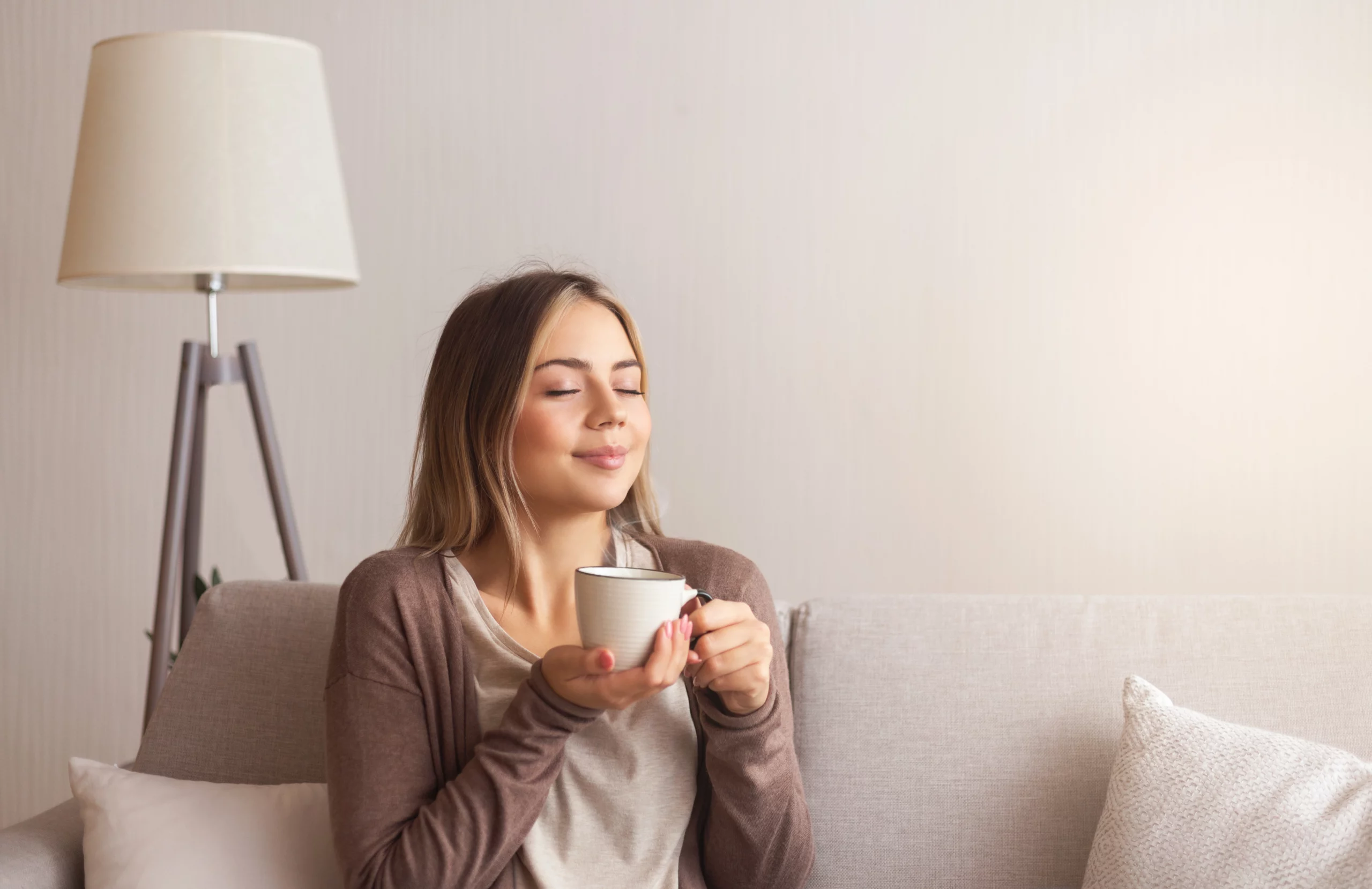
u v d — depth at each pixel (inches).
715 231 95.2
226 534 102.2
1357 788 43.8
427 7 97.6
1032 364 92.1
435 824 41.6
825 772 52.9
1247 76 88.7
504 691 45.9
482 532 48.6
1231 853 43.5
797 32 93.8
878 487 94.3
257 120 68.6
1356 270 87.7
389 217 98.7
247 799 49.9
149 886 46.8
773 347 95.0
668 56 95.3
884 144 93.1
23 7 100.7
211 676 56.9
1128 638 53.9
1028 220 91.7
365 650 44.9
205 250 67.2
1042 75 91.1
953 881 50.8
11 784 103.5
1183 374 90.3
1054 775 51.4
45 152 100.7
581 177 96.4
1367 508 88.3
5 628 103.4
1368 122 87.2
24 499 102.7
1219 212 89.4
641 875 44.2
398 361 99.0
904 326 93.4
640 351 48.4
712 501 96.0
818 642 56.1
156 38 67.8
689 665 41.9
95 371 101.6
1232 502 90.0
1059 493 92.3
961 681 53.9
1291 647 52.4
